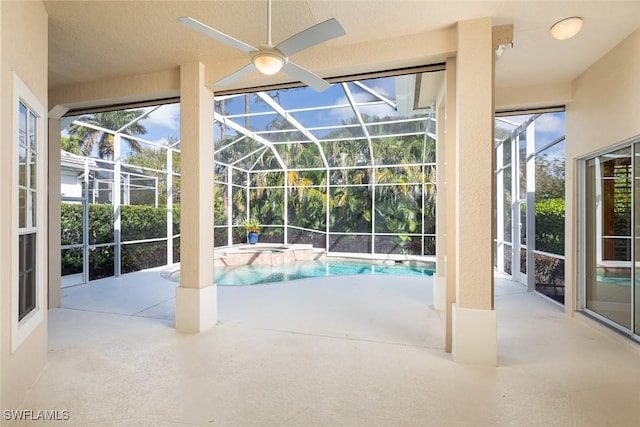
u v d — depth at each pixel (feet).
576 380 9.11
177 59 12.87
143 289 20.58
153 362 10.23
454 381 9.05
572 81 14.74
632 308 11.59
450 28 10.55
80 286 21.43
